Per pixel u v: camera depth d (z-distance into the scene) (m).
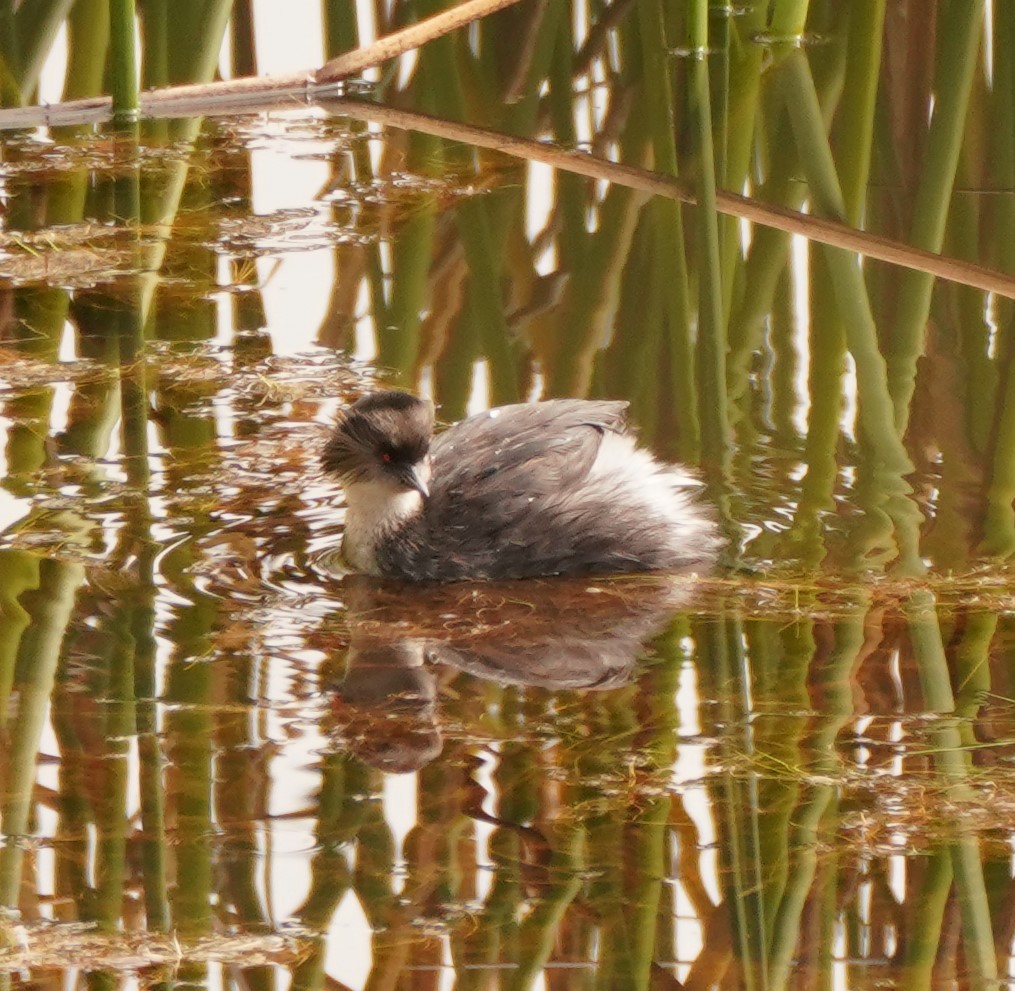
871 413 13.91
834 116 19.44
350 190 18.44
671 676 10.48
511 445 12.59
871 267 16.45
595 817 8.96
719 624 11.20
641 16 20.78
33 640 10.71
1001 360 14.74
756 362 14.77
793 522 12.42
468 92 20.84
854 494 12.80
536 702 10.16
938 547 12.06
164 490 12.89
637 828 8.88
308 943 7.98
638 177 18.05
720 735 9.78
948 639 10.87
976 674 10.44
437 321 15.70
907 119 19.14
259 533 12.41
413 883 8.45
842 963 7.93
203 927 8.09
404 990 7.68
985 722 9.90
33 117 19.89
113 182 18.62
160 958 7.88
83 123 20.05
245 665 10.55
